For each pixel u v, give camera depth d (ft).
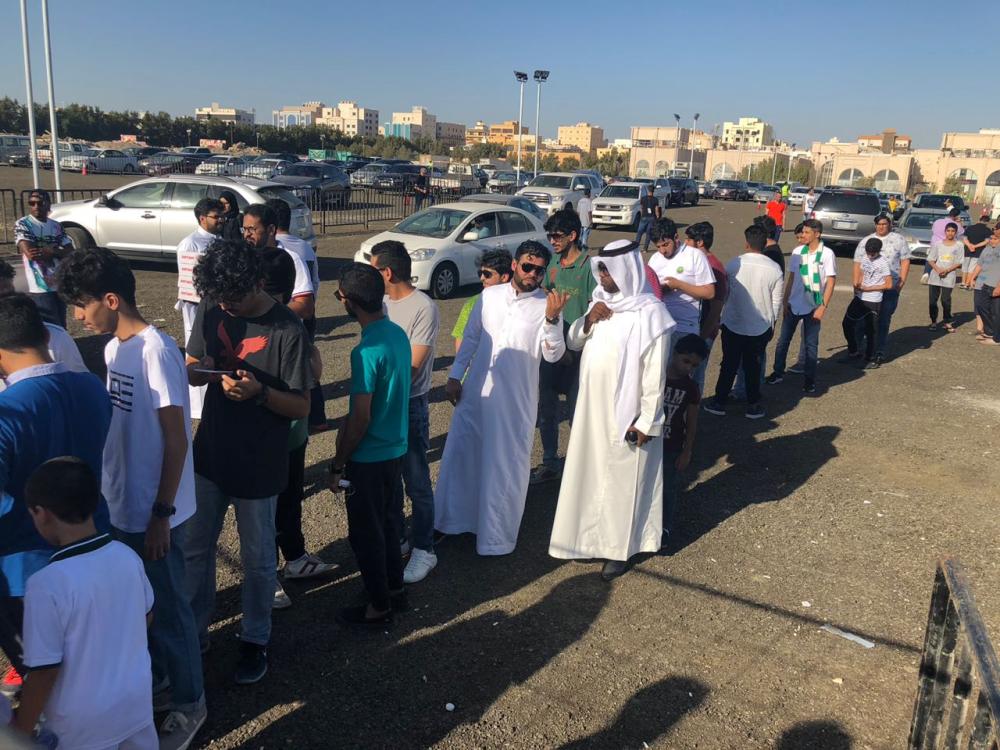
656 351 12.56
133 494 8.75
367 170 132.77
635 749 9.68
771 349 33.83
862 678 11.29
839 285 51.88
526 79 114.11
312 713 10.02
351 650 11.39
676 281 17.66
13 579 8.14
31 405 7.79
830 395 26.35
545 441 17.74
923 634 12.49
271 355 9.57
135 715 7.21
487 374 13.69
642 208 62.49
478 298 14.14
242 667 10.42
